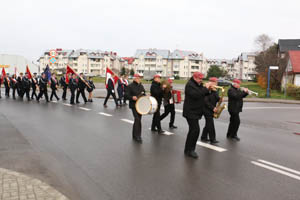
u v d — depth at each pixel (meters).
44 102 16.12
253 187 4.31
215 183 4.43
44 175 4.44
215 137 7.63
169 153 6.05
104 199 3.75
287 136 8.71
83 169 4.88
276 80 40.28
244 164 5.46
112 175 4.64
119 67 116.12
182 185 4.30
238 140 7.68
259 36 54.81
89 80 17.39
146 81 57.34
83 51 103.94
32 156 5.39
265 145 7.23
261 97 28.12
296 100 25.73
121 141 6.99
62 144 6.52
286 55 39.72
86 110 12.87
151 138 7.45
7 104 14.48
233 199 3.86
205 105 7.20
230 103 7.66
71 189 4.02
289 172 5.09
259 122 11.57
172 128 8.98
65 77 18.27
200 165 5.30
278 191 4.19
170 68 105.75
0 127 8.18
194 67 106.19
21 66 47.09
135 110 7.21
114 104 16.25
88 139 7.10
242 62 105.75
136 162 5.36
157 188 4.16
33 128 8.23
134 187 4.18
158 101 8.15
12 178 4.04
